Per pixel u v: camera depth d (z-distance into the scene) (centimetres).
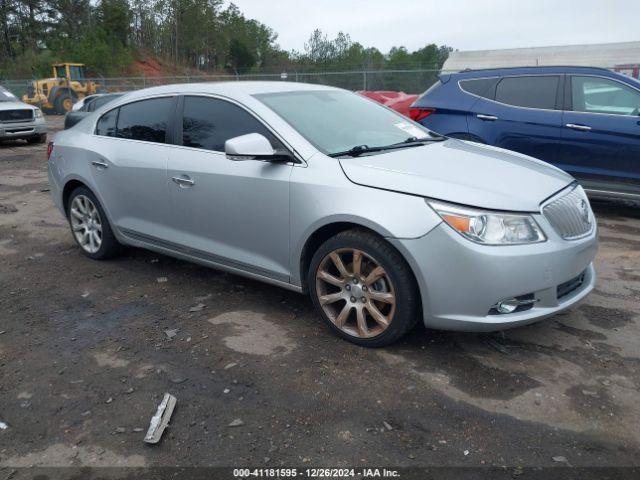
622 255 532
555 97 680
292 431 276
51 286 471
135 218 477
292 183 361
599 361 336
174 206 438
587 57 2084
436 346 354
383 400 299
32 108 1537
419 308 335
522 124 694
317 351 351
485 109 719
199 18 7875
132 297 443
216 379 322
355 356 344
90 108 1441
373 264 339
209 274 490
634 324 384
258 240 391
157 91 467
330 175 349
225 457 260
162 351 356
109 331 386
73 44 5175
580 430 274
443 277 313
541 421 281
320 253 356
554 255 317
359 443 267
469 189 321
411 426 278
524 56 2198
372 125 432
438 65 2541
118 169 474
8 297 449
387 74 2283
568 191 359
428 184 325
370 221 325
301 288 380
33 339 377
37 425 287
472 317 316
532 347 353
